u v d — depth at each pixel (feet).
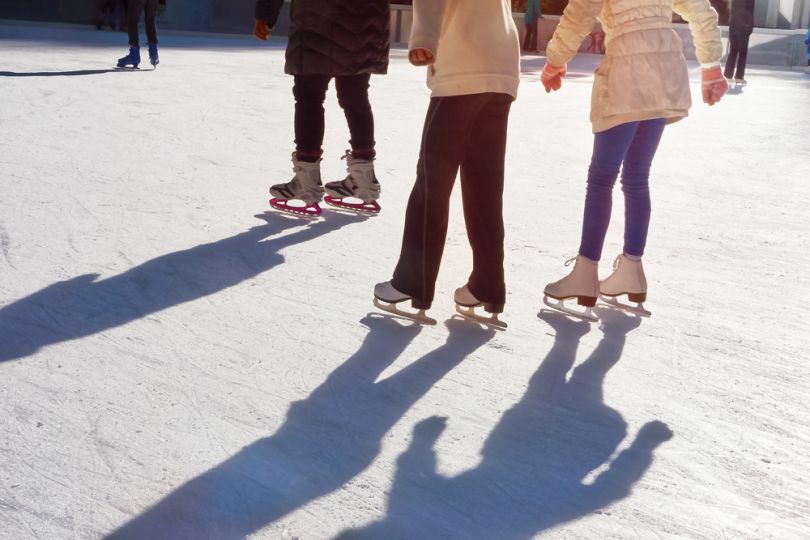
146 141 24.89
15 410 9.24
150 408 9.46
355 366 10.90
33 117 27.58
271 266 14.65
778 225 19.15
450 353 11.53
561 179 23.31
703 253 16.72
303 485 8.13
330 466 8.49
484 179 12.20
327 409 9.70
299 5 17.11
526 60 76.02
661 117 12.72
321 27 17.03
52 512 7.50
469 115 11.90
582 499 8.13
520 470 8.61
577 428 9.58
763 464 8.95
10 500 7.64
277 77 44.98
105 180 19.89
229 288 13.47
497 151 12.16
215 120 29.45
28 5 80.79
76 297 12.71
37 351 10.80
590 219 13.00
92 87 35.96
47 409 9.30
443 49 11.86
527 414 9.86
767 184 23.89
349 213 18.63
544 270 15.25
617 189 22.86
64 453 8.45
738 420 9.94
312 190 17.92
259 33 17.33
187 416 9.34
